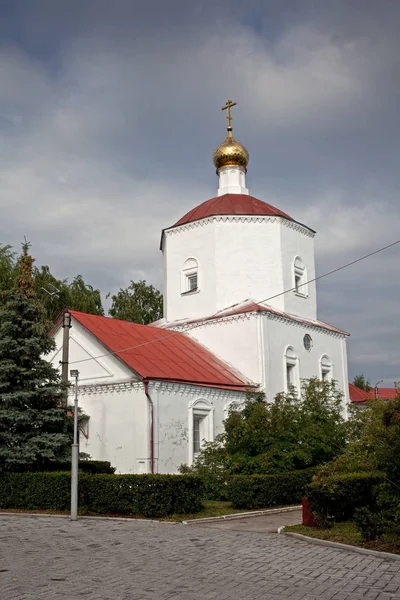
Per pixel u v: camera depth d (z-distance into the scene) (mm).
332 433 23688
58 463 21875
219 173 37281
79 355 27328
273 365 30438
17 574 10266
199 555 11953
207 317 31969
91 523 16484
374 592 9094
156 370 25391
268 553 12195
